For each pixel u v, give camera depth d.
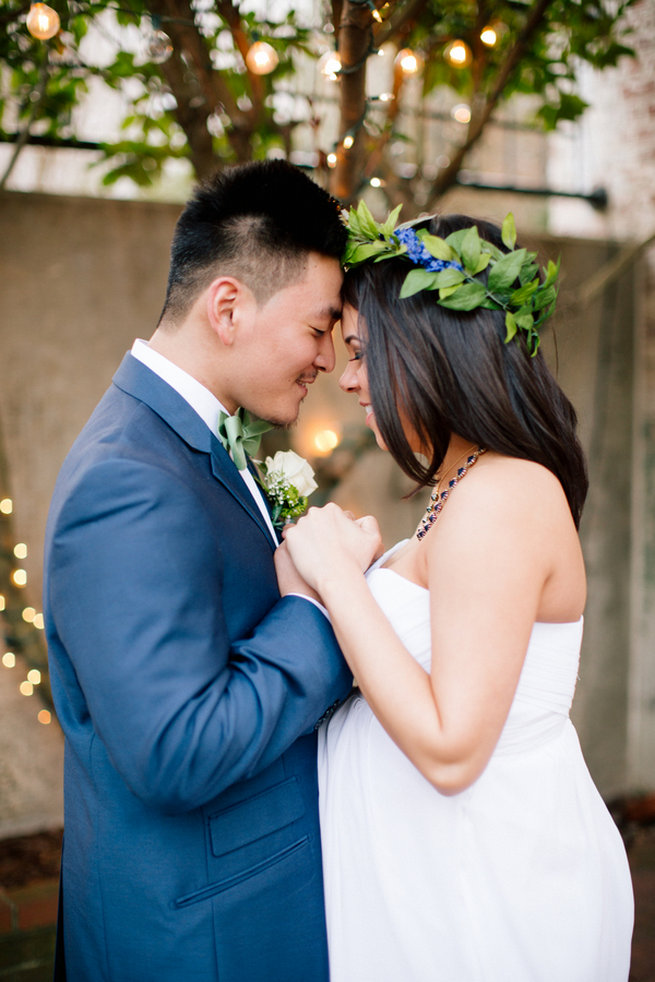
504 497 1.14
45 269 2.89
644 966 2.53
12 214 2.84
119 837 1.24
